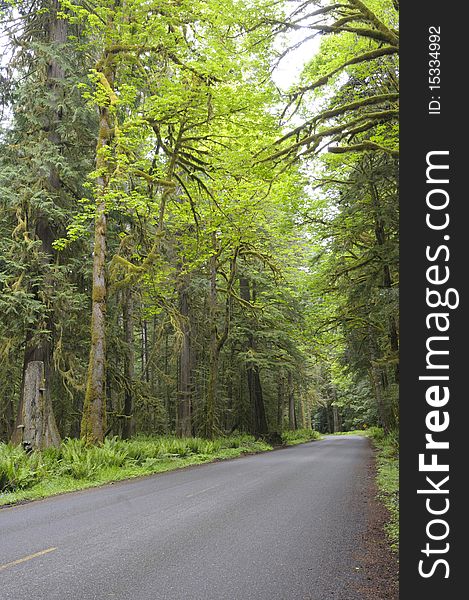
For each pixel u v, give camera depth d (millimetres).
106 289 18047
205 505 9688
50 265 16891
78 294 17609
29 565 5832
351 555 6266
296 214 21578
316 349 35875
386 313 16422
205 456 21500
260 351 32781
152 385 32875
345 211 19484
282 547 6629
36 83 18266
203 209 22391
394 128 14984
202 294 30516
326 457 22234
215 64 13484
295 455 23984
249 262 31234
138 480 14117
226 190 19969
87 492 11844
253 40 11750
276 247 28797
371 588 5098
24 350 18469
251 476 14617
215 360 27469
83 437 16578
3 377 18594
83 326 19953
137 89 17531
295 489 11844
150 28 14836
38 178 17469
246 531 7508
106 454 15273
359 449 28531
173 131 18422
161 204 18797
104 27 15664
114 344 21500
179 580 5312
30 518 8578
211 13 13188
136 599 4758
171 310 23625
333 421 86688
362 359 28234
